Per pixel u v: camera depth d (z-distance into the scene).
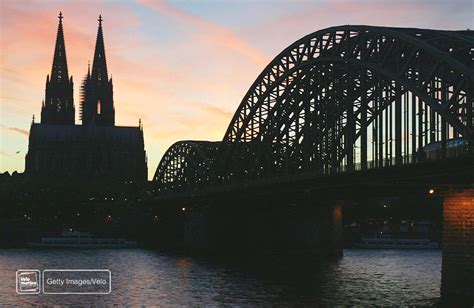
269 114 135.88
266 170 143.75
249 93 146.00
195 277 120.00
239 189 148.88
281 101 131.25
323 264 147.62
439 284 107.38
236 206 189.00
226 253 186.75
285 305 84.44
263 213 182.38
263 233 182.12
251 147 148.25
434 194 90.06
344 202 170.12
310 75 120.94
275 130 136.00
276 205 174.62
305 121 124.19
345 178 104.94
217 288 102.62
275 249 177.88
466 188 83.62
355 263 152.00
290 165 132.88
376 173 94.69
